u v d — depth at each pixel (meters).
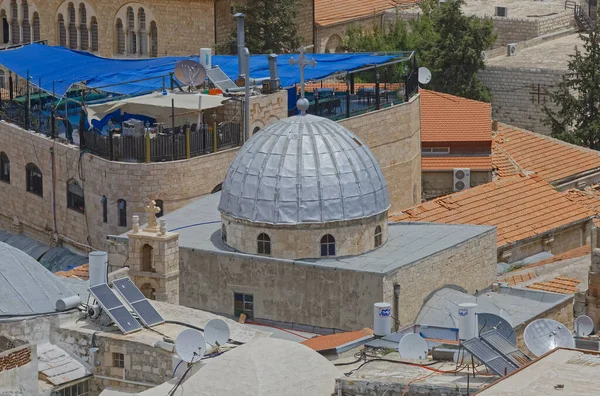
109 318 80.50
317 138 96.00
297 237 94.75
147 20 160.38
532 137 151.88
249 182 95.62
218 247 97.19
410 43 175.50
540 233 123.19
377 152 131.62
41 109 132.00
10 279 82.25
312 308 94.31
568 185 146.12
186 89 124.56
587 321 81.12
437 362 72.06
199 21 159.12
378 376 68.25
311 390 69.88
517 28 191.25
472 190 126.50
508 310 96.62
